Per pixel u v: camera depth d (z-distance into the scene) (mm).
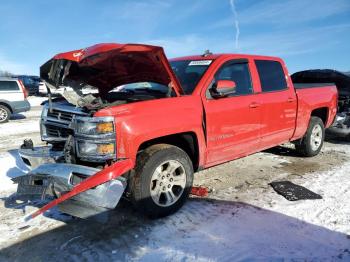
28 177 3217
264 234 3244
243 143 4457
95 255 2949
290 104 5195
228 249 2990
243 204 3959
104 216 3016
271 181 4762
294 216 3611
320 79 8719
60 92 3783
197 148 3863
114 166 3035
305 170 5297
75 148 3264
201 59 4398
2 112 12008
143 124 3260
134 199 3389
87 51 3262
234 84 3939
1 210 3891
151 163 3371
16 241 3207
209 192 4363
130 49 3076
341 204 3902
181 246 3055
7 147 7375
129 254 2945
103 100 4031
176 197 3688
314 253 2914
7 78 12242
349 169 5324
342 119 7312
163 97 3773
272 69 5020
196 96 3818
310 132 5848
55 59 3340
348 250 2957
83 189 2869
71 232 3367
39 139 8312
